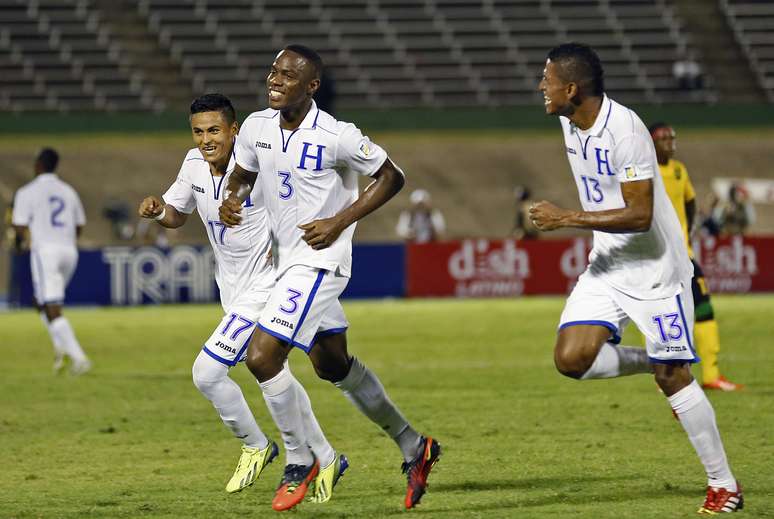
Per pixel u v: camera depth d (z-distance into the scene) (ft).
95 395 135.23
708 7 453.58
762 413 111.55
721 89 423.23
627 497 76.59
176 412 120.98
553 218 68.54
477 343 184.55
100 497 79.66
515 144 393.91
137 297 263.29
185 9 432.66
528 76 423.64
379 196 72.90
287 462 74.74
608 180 70.44
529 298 268.62
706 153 391.86
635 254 71.26
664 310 71.05
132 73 408.67
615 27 443.32
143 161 373.40
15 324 233.55
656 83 422.41
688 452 93.15
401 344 184.65
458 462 90.38
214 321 228.22
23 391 139.64
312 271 73.46
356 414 116.47
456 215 366.63
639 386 133.28
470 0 448.65
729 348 170.50
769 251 269.03
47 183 154.71
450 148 390.01
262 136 74.02
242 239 83.10
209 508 75.77
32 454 97.60
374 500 77.41
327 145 72.38
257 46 423.23
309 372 154.51
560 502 75.36
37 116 384.88
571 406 119.65
